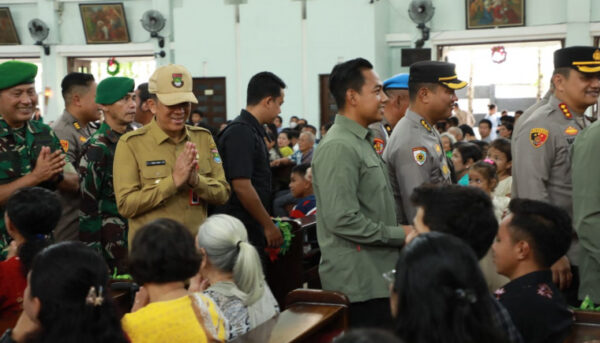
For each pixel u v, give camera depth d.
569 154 2.99
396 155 2.94
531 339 1.94
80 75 3.87
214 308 2.13
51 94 15.08
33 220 2.55
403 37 13.49
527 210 2.02
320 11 13.23
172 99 2.88
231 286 2.31
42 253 1.65
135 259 1.96
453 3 13.17
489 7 12.81
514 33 12.76
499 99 23.20
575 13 12.30
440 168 3.02
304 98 13.52
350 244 2.65
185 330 1.98
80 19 14.99
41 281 1.59
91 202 3.18
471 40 13.12
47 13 14.88
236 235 2.35
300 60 13.41
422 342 1.27
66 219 3.45
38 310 1.60
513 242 2.01
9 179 3.11
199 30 13.94
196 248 2.10
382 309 2.65
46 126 3.35
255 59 13.66
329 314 2.42
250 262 2.30
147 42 14.80
